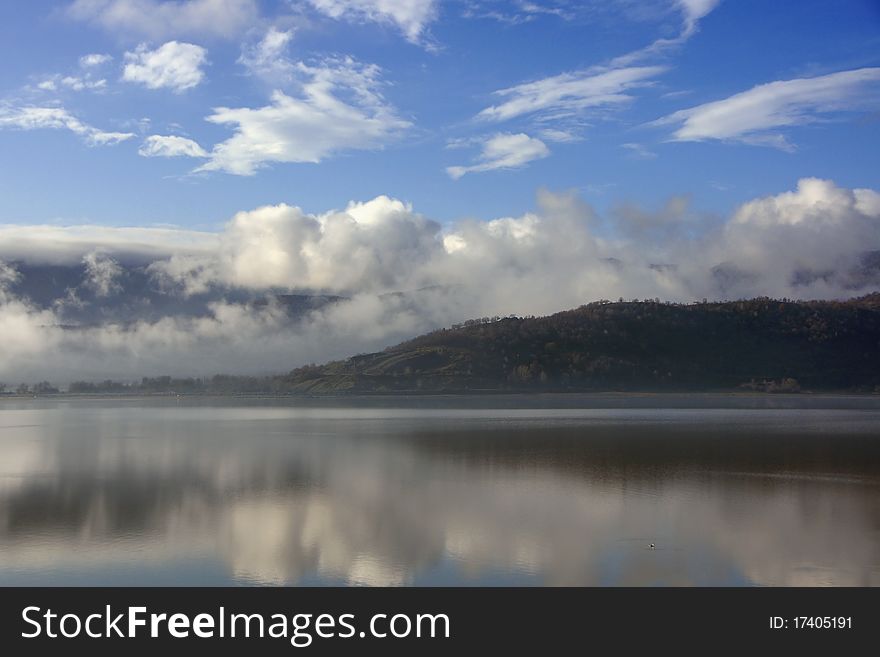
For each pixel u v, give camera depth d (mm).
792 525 43656
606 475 63281
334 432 115500
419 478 62312
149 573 35594
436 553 38188
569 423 135250
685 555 37719
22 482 61312
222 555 38156
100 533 42594
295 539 41094
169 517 46781
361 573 35344
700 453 80312
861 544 39625
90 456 81125
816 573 34938
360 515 47031
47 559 37688
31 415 187750
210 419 160125
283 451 85688
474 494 54250
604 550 38500
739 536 41188
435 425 131375
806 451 82188
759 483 58531
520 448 86812
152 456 80938
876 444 90062
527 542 40188
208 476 64438
